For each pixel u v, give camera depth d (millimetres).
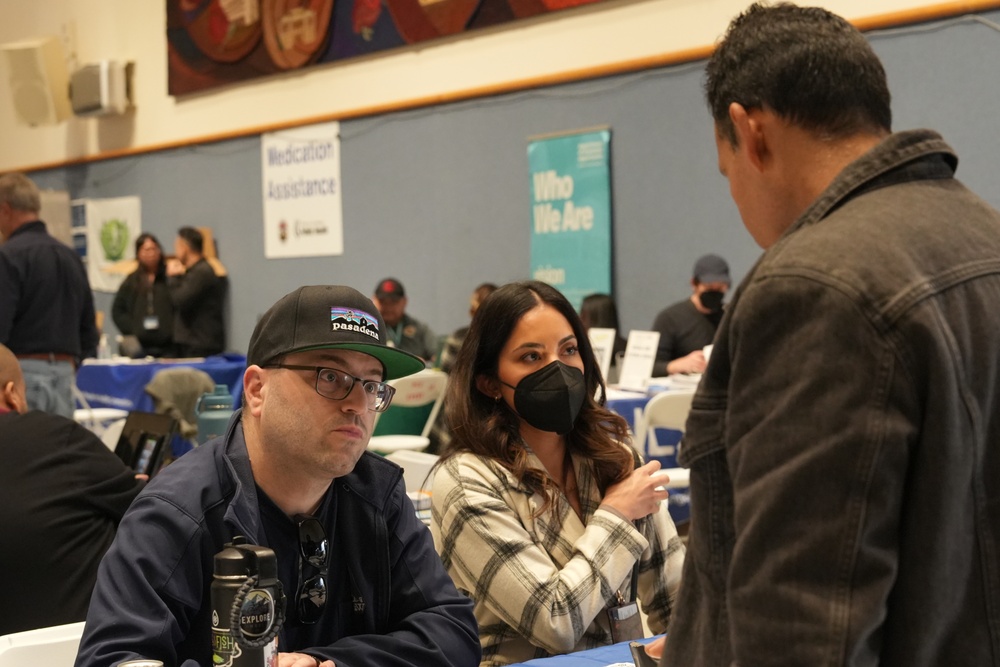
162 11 9398
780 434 837
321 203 8164
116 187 10023
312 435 1366
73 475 2051
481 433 1892
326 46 7934
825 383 822
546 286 1936
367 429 1402
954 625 854
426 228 7426
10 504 1975
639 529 1942
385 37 7508
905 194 910
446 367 5457
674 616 1015
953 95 4848
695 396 973
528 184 6727
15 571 1945
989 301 860
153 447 2871
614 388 4656
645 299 6168
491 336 1899
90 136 10250
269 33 8336
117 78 9680
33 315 4727
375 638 1481
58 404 4805
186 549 1366
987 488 859
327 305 1394
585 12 6309
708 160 5797
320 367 1368
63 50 10234
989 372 847
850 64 939
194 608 1373
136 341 8164
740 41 995
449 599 1586
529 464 1884
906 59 5000
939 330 818
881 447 800
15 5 10883
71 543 1996
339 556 1524
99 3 9984
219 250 9055
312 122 8141
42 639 1575
